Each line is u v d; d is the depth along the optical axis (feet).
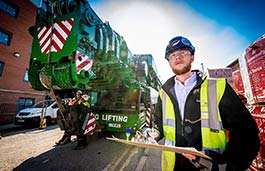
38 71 8.63
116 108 16.80
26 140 17.24
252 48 8.13
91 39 9.70
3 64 30.25
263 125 7.39
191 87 4.03
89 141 17.15
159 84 38.55
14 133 21.16
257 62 7.67
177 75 4.31
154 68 28.71
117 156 12.58
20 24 33.99
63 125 12.80
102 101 18.02
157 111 4.85
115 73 16.20
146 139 3.74
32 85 8.95
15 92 32.22
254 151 2.94
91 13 10.04
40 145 15.33
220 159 3.17
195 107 3.65
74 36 8.31
